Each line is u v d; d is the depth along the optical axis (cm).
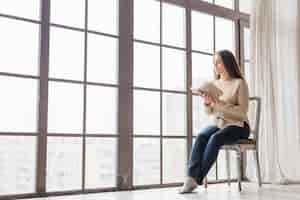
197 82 386
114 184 321
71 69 304
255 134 348
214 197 272
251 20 407
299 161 428
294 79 435
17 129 277
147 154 346
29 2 286
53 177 292
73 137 302
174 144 365
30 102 282
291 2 445
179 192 295
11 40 278
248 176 404
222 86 333
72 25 307
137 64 345
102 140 317
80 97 307
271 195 289
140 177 341
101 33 321
